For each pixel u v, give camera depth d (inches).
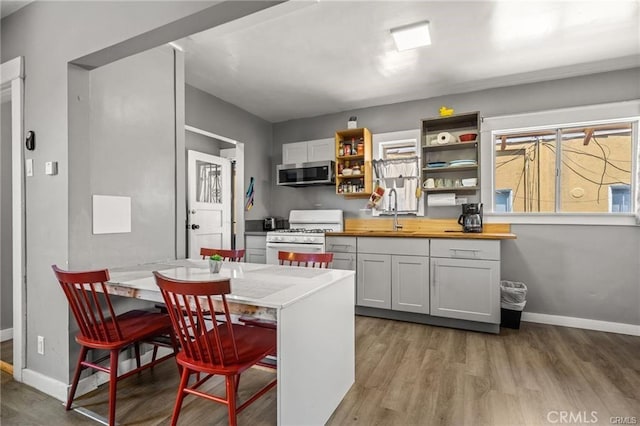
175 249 100.1
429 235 122.0
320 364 62.9
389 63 119.6
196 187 155.6
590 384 79.0
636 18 90.9
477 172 136.3
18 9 83.7
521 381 80.6
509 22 93.7
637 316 113.9
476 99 142.3
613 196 121.1
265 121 187.0
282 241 151.4
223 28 96.3
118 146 84.4
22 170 81.8
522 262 130.1
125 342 64.7
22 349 81.9
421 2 85.0
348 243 137.5
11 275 108.1
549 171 131.7
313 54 113.3
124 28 65.1
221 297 54.6
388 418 66.4
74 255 74.1
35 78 79.7
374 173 160.2
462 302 117.0
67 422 65.8
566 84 126.6
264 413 68.4
